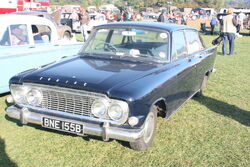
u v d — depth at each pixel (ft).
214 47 21.94
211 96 21.17
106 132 10.76
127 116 10.55
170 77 12.82
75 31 69.10
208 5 408.05
